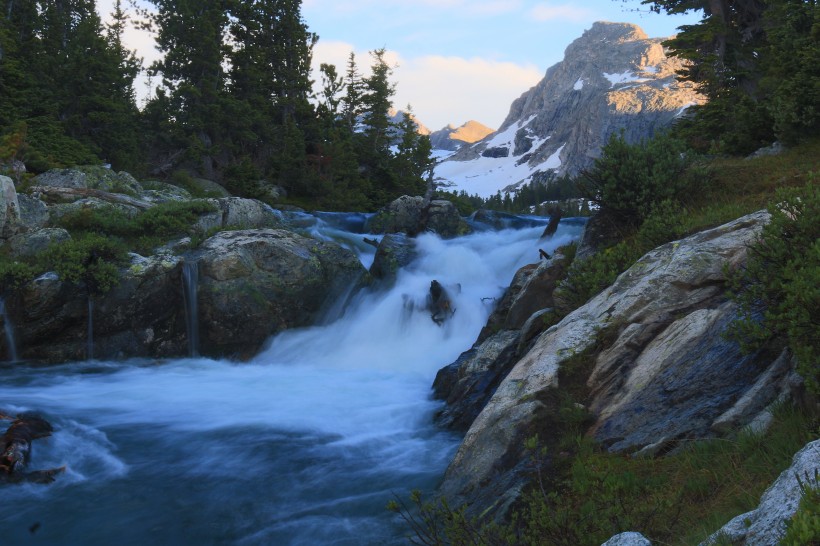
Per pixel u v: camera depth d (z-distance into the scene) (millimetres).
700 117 28969
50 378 16406
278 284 20250
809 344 5926
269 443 10703
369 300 21469
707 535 4734
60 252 18594
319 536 7285
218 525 7723
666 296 9023
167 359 19125
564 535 5242
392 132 68375
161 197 32188
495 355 12734
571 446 7477
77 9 57062
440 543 5859
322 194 50531
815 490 3645
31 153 31172
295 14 60000
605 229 13414
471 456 8156
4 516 7988
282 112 59188
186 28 51062
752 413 6395
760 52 32031
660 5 34906
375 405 13109
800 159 15484
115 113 41875
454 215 29141
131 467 9695
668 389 7582
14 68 36094
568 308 11414
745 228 9469
